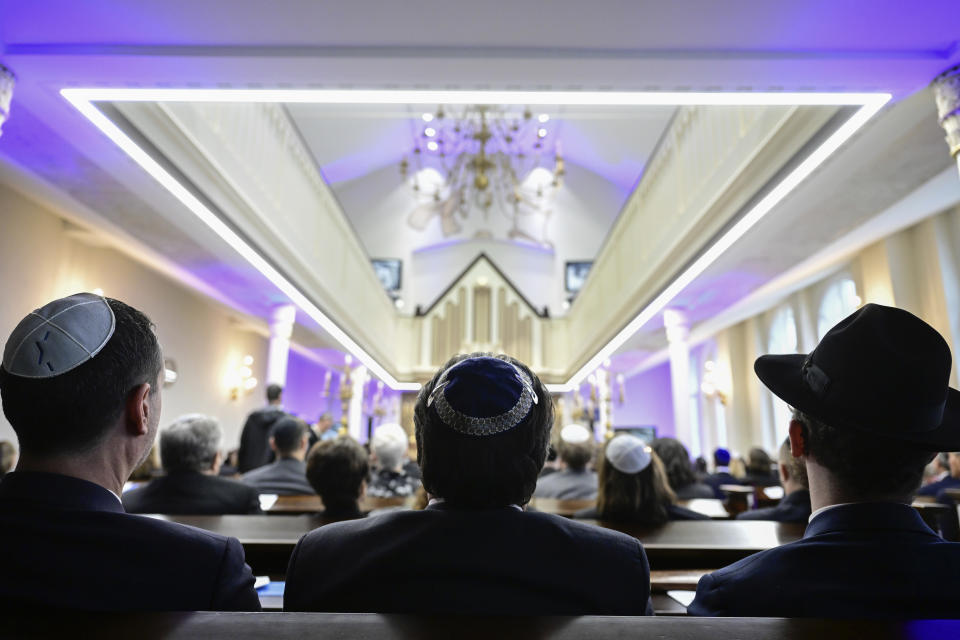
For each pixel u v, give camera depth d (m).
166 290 10.20
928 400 1.15
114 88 4.13
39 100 4.34
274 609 1.78
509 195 19.70
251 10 3.49
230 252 7.70
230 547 1.13
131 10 3.49
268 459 6.44
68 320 1.07
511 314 19.03
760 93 4.13
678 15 3.50
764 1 3.37
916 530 1.16
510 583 1.06
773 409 13.32
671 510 3.25
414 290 20.69
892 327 1.19
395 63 3.89
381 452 4.60
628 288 10.47
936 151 5.00
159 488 3.06
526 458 1.17
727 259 7.71
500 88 4.15
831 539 1.17
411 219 19.27
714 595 1.22
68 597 0.95
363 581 1.08
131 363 1.11
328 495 2.83
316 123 16.70
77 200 6.29
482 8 3.47
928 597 1.07
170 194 6.00
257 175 7.35
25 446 1.07
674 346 10.37
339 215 11.28
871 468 1.17
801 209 6.18
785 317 12.31
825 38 3.66
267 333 14.84
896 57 3.75
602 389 9.70
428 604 1.05
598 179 20.94
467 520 1.11
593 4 3.42
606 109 15.75
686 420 10.15
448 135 18.67
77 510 1.03
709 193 6.88
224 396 12.75
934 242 7.35
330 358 15.92
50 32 3.67
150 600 1.00
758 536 2.49
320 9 3.48
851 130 4.46
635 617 0.85
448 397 1.17
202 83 4.10
